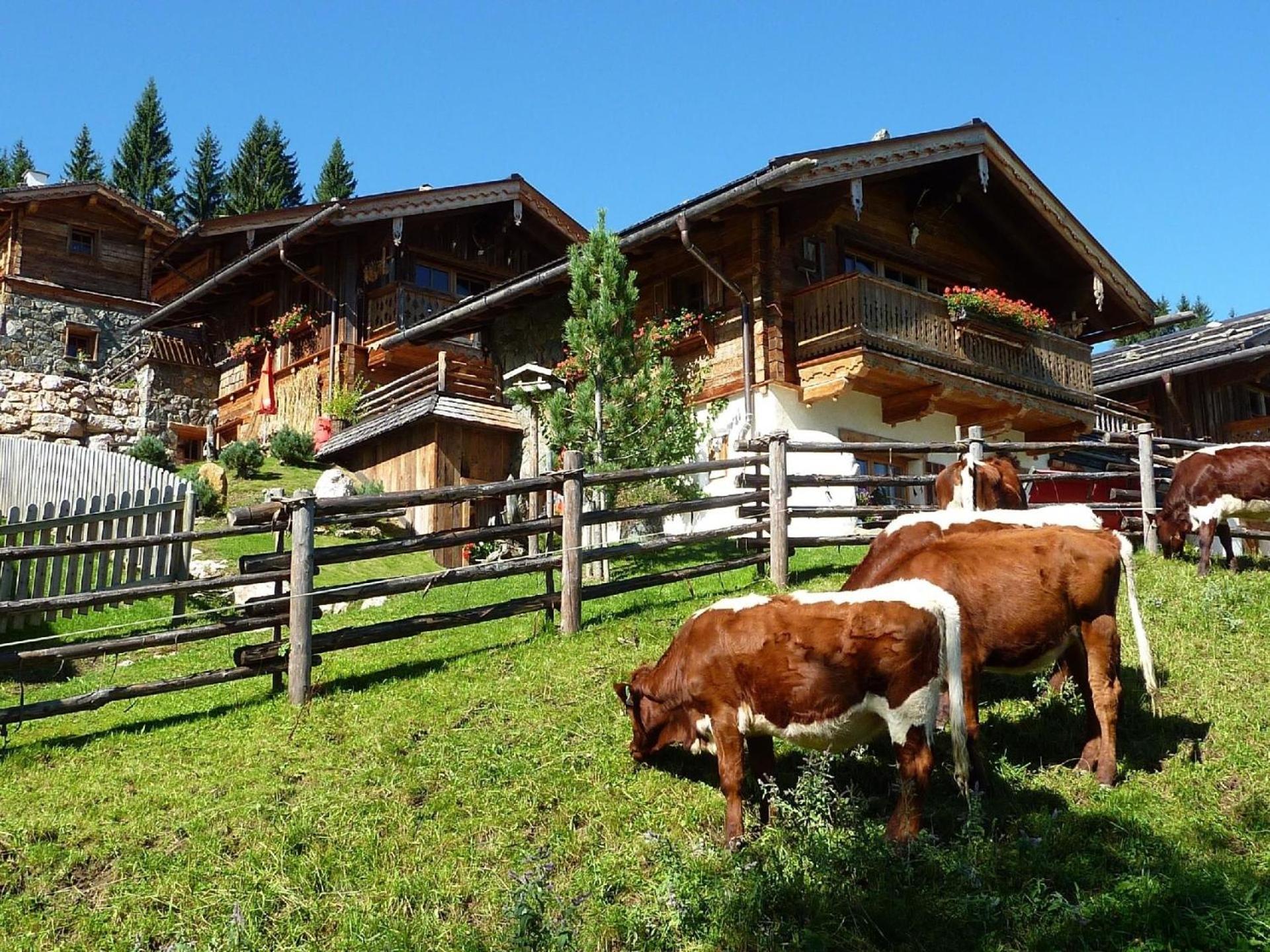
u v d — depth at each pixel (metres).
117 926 5.34
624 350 12.74
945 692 6.21
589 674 8.05
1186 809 5.68
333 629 10.62
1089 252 19.16
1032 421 18.88
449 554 15.84
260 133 62.53
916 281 19.08
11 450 14.18
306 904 5.37
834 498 16.03
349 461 19.84
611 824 5.96
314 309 23.31
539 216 23.80
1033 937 4.55
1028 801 5.84
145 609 11.57
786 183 14.90
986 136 17.09
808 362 16.03
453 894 5.40
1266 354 20.84
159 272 29.83
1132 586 6.46
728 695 5.76
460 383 18.56
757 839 5.54
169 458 19.84
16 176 60.19
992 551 6.35
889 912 4.75
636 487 12.61
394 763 6.80
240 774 6.80
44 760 7.32
